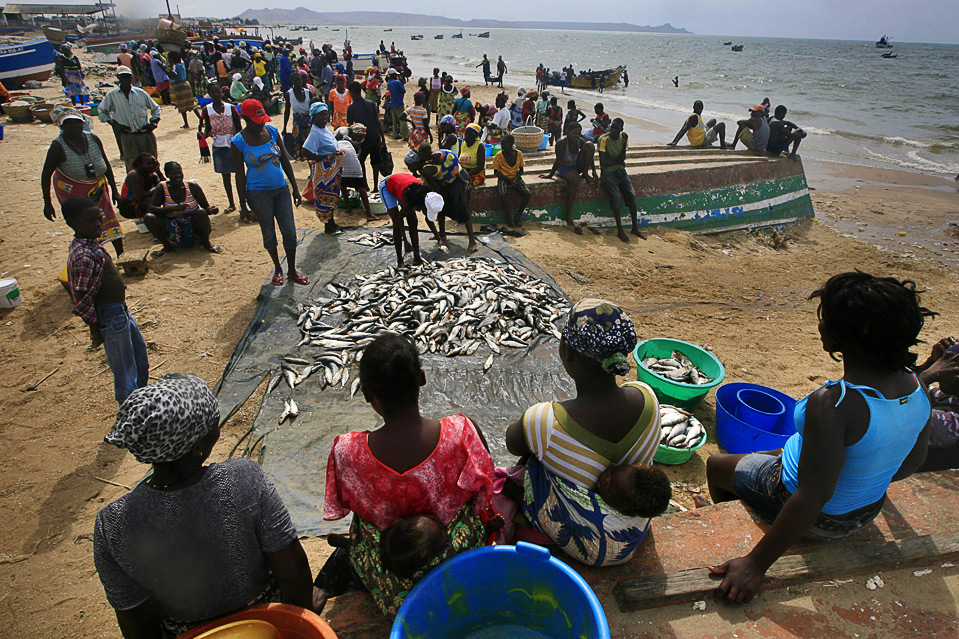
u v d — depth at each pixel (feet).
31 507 12.31
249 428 14.56
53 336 18.62
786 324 24.16
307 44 376.27
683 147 46.34
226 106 27.32
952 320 26.27
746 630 6.92
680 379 16.24
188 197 23.61
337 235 26.00
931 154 69.10
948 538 7.98
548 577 6.48
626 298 24.89
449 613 6.68
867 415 6.27
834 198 49.39
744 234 38.32
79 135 19.66
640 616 7.08
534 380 16.48
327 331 18.33
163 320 19.31
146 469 13.52
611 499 6.70
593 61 249.75
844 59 303.68
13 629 9.80
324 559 10.36
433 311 19.03
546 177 33.42
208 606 6.14
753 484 8.59
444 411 15.12
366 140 29.40
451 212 23.84
